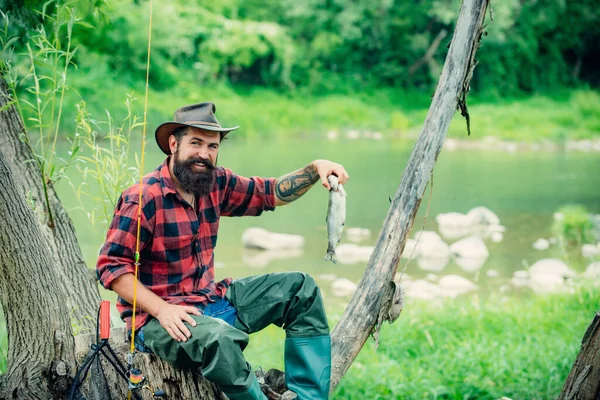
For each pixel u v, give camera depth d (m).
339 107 30.86
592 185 17.42
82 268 4.14
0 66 3.87
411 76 34.31
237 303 2.95
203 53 30.17
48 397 3.03
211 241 3.01
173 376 2.98
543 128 29.06
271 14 33.88
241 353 2.68
